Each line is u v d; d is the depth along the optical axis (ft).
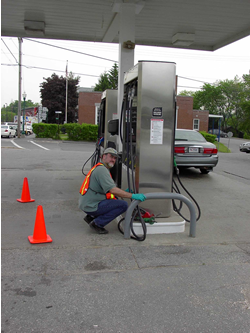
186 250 14.16
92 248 13.97
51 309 9.53
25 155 47.47
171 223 16.06
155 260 13.03
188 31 31.07
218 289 11.00
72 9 26.18
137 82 15.76
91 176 15.11
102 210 15.08
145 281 11.36
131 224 15.01
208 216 19.85
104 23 29.68
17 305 9.66
